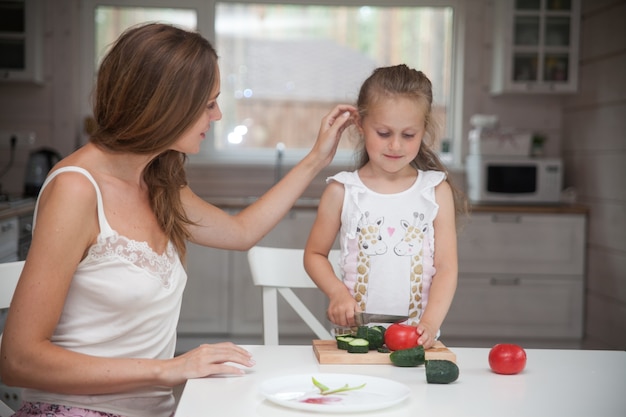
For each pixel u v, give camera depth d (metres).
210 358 1.27
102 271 1.35
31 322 1.23
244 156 5.39
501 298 4.66
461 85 5.23
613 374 1.30
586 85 4.84
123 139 1.36
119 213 1.39
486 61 5.21
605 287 4.45
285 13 5.45
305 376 1.22
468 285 4.66
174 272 1.46
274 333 2.02
